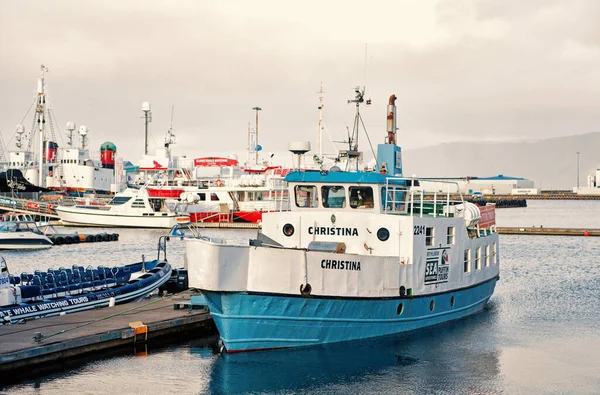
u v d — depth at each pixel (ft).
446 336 114.62
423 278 108.37
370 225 105.91
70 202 429.38
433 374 94.63
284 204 126.11
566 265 228.22
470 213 126.00
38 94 444.96
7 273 113.09
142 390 86.63
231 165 442.91
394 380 92.02
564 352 106.52
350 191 108.88
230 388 88.07
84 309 119.65
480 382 91.86
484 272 133.90
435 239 111.14
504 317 131.64
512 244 308.60
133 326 103.14
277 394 86.89
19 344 91.76
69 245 277.23
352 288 96.99
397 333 106.73
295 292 92.58
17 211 374.63
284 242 109.70
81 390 86.07
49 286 124.26
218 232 343.67
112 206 366.63
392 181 114.21
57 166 523.70
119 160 558.97
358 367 96.84
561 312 138.21
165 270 150.00
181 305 118.73
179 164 449.48
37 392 85.10
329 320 96.78
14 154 545.03
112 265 214.07
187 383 89.45
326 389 88.58
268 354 95.04
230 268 89.45
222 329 92.84
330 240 107.86
